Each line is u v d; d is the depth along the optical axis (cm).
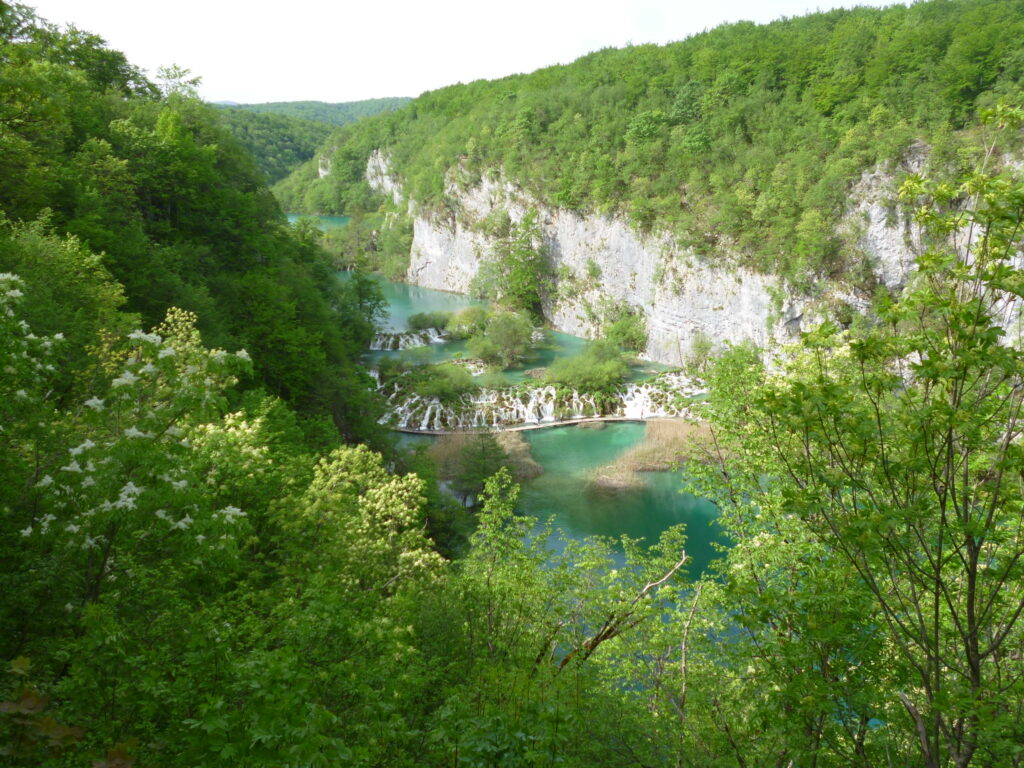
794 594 834
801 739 833
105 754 622
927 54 8300
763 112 9594
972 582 693
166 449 1118
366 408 5275
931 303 720
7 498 1084
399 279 15738
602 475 5488
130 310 3622
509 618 1702
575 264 11088
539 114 12244
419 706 1209
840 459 783
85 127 4872
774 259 7912
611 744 1187
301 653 998
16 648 991
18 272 2266
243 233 5975
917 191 776
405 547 2400
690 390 7419
